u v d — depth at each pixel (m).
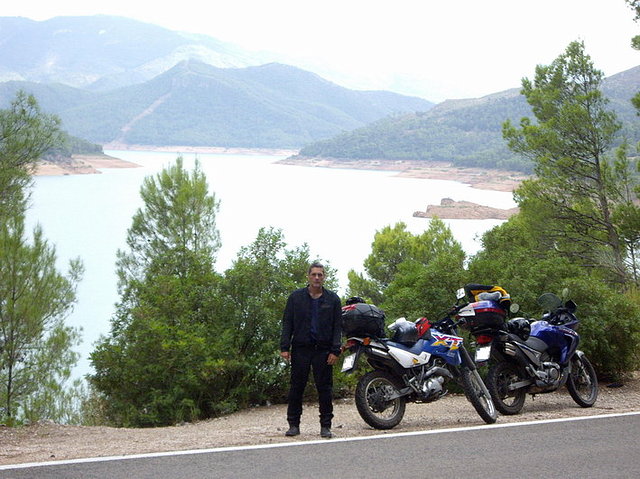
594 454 6.25
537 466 5.82
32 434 8.69
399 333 7.97
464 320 8.70
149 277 16.00
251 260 13.73
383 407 7.76
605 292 12.20
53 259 14.82
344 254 113.06
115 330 13.48
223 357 12.45
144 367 12.14
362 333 7.77
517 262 13.04
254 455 6.18
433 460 6.00
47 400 13.44
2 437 8.39
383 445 6.59
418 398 7.89
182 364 12.16
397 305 13.02
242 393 12.52
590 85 23.48
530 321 9.98
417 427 7.94
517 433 7.15
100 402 13.76
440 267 13.16
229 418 11.48
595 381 9.93
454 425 8.05
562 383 9.29
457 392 12.05
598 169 22.89
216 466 5.79
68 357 14.69
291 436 7.37
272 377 12.44
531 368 8.89
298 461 5.96
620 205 21.59
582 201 23.20
